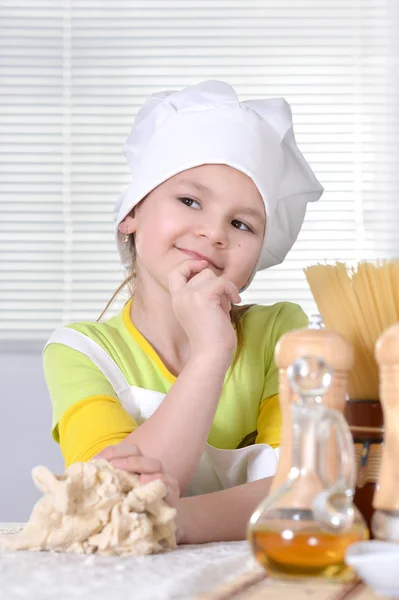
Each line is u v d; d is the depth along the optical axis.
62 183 3.24
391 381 0.71
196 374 1.22
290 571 0.69
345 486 0.70
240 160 1.49
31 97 3.27
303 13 3.33
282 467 0.76
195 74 3.29
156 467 1.01
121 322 1.63
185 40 3.30
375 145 3.31
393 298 0.83
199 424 1.19
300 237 3.27
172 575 0.75
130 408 1.48
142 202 1.60
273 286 3.22
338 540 0.69
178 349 1.59
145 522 0.87
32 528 0.88
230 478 1.42
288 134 1.59
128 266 1.73
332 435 0.73
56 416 1.40
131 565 0.80
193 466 1.18
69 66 3.28
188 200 1.52
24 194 3.23
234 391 1.57
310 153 3.31
